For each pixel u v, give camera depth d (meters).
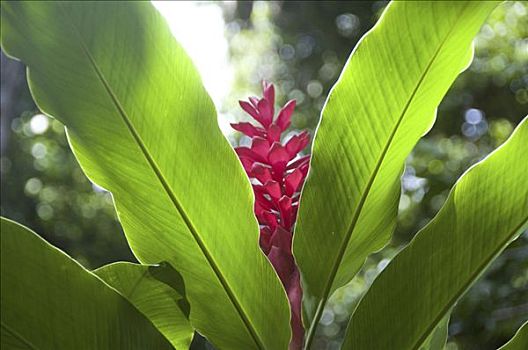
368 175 0.91
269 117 1.02
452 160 3.15
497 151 0.91
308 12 4.79
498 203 0.92
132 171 0.89
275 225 0.98
